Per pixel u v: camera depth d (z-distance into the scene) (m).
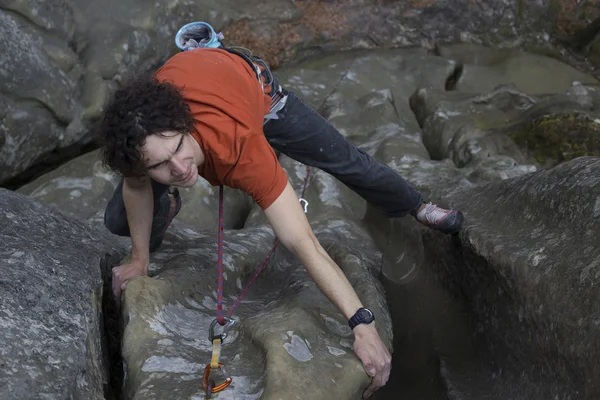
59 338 2.17
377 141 4.76
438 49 5.76
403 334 3.35
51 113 4.30
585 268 2.28
